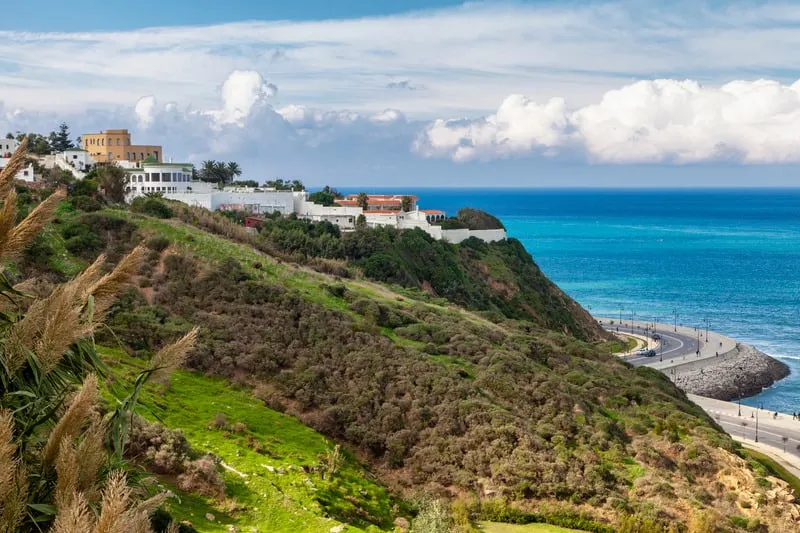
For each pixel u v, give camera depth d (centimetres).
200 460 4134
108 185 10350
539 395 6319
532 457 5312
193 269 7494
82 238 7350
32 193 8494
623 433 6072
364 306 7762
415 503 4894
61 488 853
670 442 5903
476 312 10300
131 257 994
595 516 4803
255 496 4128
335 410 5719
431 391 6138
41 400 967
